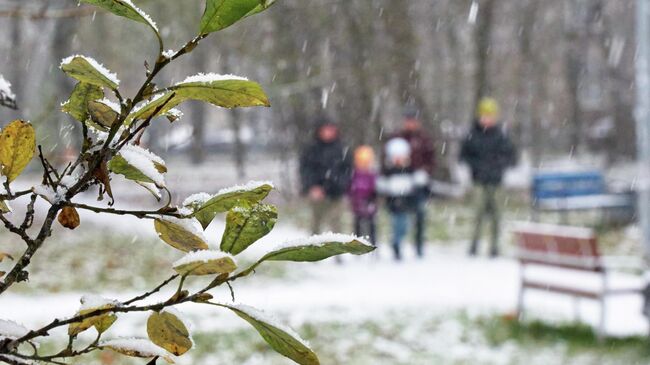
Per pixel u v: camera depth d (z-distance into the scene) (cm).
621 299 1145
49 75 1262
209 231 1421
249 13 104
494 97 3566
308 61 1945
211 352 787
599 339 897
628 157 3553
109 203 116
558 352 868
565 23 3600
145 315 881
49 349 702
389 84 2191
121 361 686
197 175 3139
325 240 114
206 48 1847
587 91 4162
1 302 955
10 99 145
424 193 1448
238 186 122
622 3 3562
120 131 125
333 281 1220
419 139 1442
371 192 1449
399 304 1068
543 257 980
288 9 1886
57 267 1157
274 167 3572
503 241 1708
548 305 1092
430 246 1639
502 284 1231
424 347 875
